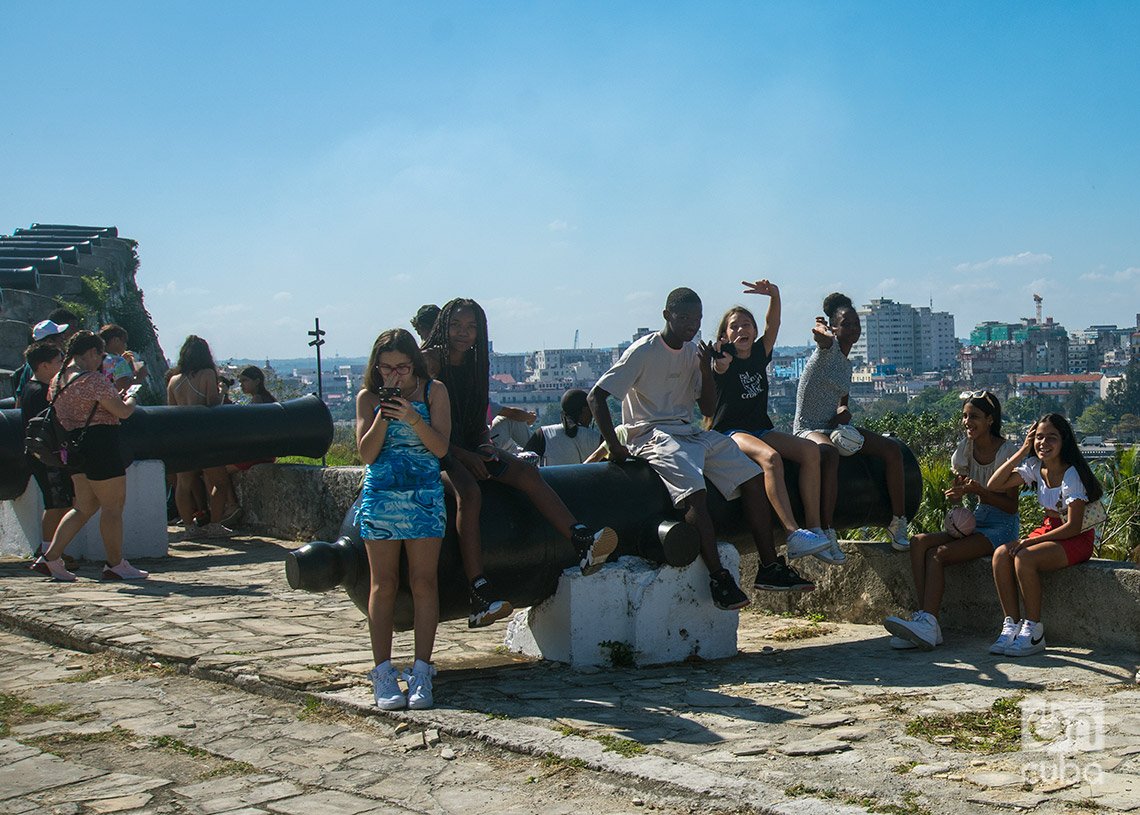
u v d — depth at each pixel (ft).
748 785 13.65
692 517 21.17
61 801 14.23
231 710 18.21
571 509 20.62
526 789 14.34
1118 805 13.00
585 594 20.75
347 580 19.02
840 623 26.02
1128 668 20.07
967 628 23.95
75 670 20.98
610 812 13.51
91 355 29.94
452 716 16.96
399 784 14.67
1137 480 32.30
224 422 36.94
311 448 38.78
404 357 18.17
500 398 610.24
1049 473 22.06
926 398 349.82
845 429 24.00
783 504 22.20
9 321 68.08
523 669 20.63
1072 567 21.88
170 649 21.30
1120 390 415.44
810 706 17.66
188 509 40.42
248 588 29.17
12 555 36.58
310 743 16.46
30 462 31.53
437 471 18.66
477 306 20.04
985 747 15.34
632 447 22.20
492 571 19.67
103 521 30.45
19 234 116.78
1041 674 19.80
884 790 13.53
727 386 23.49
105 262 111.04
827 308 25.11
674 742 15.62
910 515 25.26
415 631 18.37
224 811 13.82
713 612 21.81
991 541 23.25
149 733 17.02
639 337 22.20
